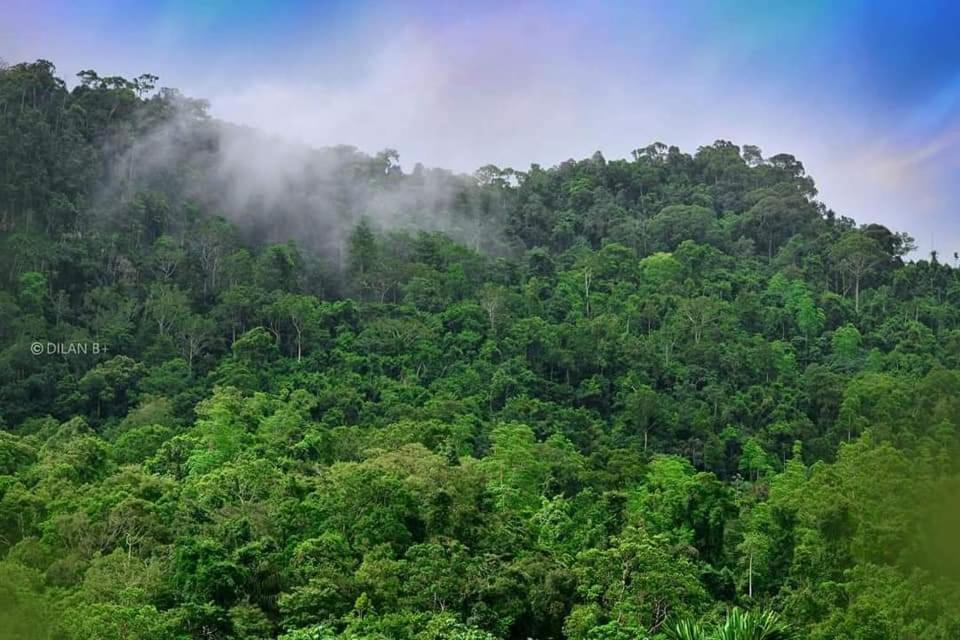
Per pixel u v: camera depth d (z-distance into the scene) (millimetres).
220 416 90750
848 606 60969
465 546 65125
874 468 83938
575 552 71875
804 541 71688
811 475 94438
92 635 48094
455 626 53906
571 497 89125
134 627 49094
